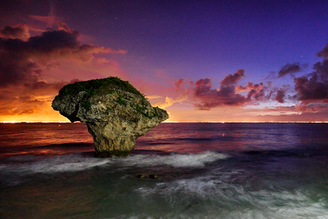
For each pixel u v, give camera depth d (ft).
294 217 21.31
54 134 199.21
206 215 21.65
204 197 26.89
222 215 21.70
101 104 43.06
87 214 21.59
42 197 26.35
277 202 25.46
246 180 35.53
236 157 60.39
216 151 74.13
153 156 57.47
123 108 46.14
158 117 52.01
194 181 34.35
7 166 44.32
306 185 32.81
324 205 24.59
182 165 47.32
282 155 65.26
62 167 43.14
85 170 40.93
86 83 47.47
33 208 22.98
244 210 22.99
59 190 29.14
